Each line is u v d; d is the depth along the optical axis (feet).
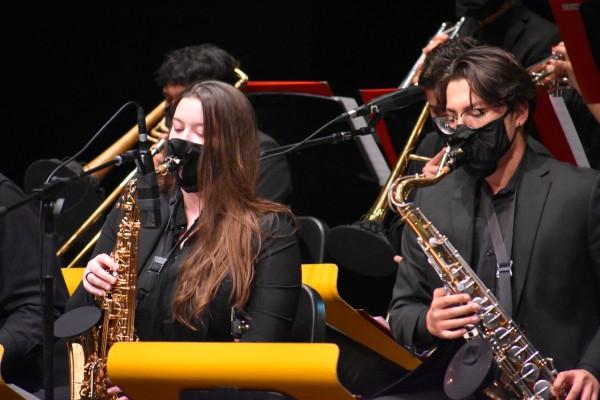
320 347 33.04
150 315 41.11
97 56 83.05
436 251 42.50
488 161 41.37
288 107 64.54
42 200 36.55
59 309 45.09
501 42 64.18
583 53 44.83
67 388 45.11
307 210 67.41
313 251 52.80
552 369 40.73
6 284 44.60
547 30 63.72
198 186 41.27
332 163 65.05
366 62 82.38
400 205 43.39
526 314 41.27
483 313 40.73
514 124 41.93
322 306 41.81
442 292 40.52
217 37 82.38
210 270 40.34
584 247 41.19
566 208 41.32
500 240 41.81
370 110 43.57
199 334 40.32
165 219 42.52
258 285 40.60
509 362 41.04
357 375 46.93
